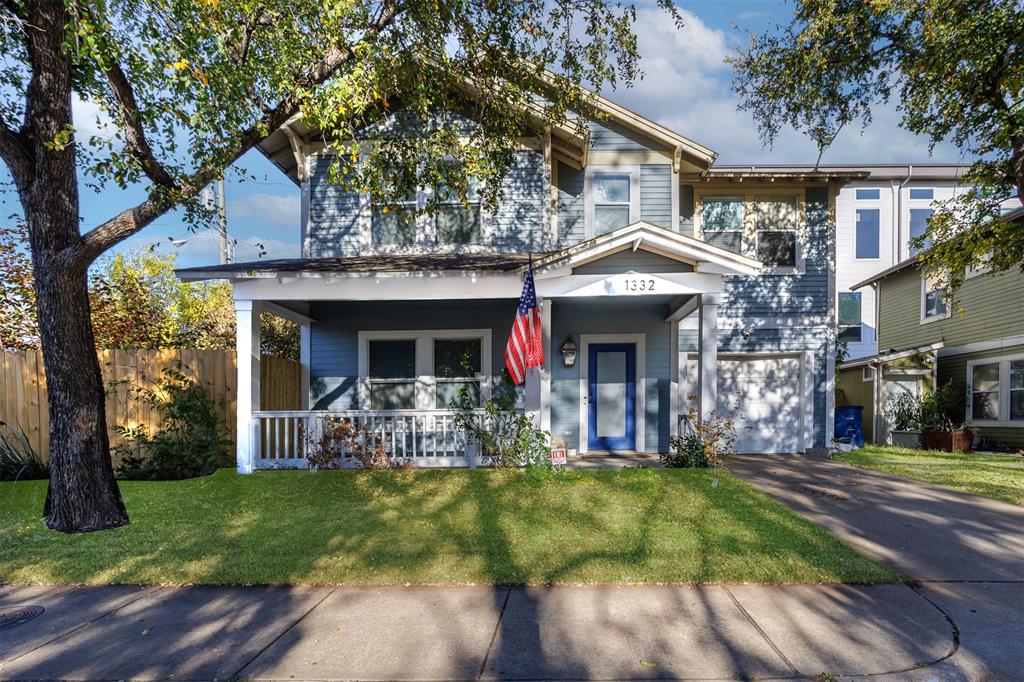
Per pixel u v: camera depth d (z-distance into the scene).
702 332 9.88
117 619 4.62
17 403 9.93
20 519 7.31
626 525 6.68
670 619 4.48
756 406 13.28
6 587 5.30
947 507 7.77
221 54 7.06
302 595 5.04
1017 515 7.37
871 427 17.47
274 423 11.50
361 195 11.88
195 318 18.39
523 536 6.35
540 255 10.39
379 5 8.34
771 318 12.95
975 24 8.97
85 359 6.95
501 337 12.27
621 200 12.23
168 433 9.98
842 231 21.45
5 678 3.79
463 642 4.16
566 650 4.04
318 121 7.71
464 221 11.95
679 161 12.06
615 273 9.60
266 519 7.20
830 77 11.02
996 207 11.38
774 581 5.17
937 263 11.95
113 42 6.39
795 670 3.76
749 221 12.91
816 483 9.33
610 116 11.96
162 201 7.16
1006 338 15.41
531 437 9.73
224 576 5.40
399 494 8.29
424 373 12.30
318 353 12.31
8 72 7.58
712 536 6.28
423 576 5.32
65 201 6.84
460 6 8.60
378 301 12.34
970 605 4.73
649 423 12.36
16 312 13.09
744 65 11.56
